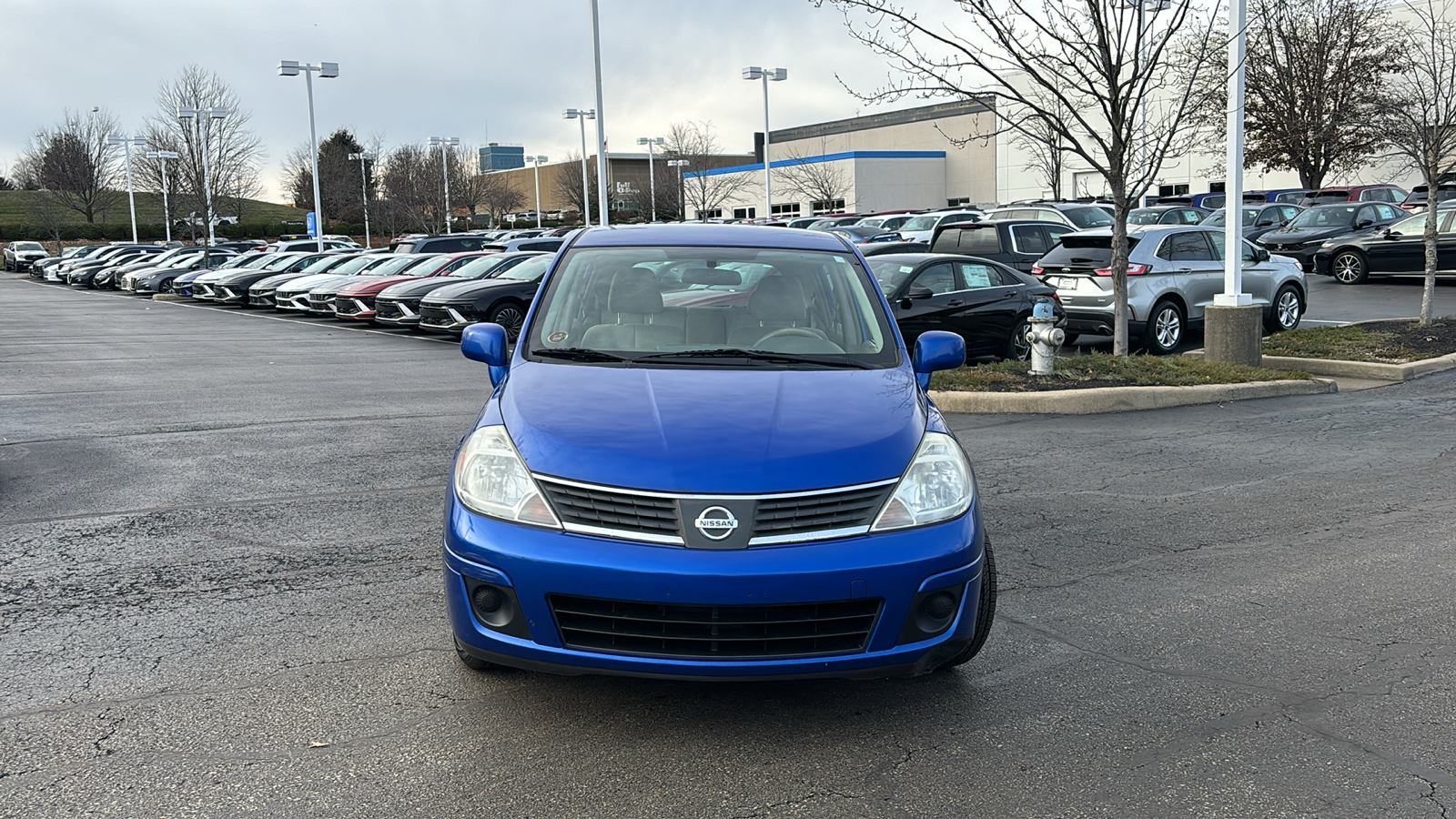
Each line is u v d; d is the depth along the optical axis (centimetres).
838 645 345
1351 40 3434
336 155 7375
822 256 519
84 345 1762
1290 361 1294
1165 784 331
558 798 320
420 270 2269
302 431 915
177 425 948
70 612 473
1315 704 388
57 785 323
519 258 2044
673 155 6538
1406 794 324
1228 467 786
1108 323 1403
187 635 445
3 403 1082
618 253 511
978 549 365
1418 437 895
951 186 6038
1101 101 1143
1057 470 777
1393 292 2181
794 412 383
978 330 1284
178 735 356
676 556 333
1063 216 2375
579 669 342
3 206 8719
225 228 7500
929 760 346
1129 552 576
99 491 696
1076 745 357
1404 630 462
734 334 461
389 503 666
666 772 336
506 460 363
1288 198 3328
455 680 403
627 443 358
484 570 347
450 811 312
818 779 333
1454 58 1733
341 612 474
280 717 370
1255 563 557
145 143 5625
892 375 433
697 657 336
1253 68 3744
